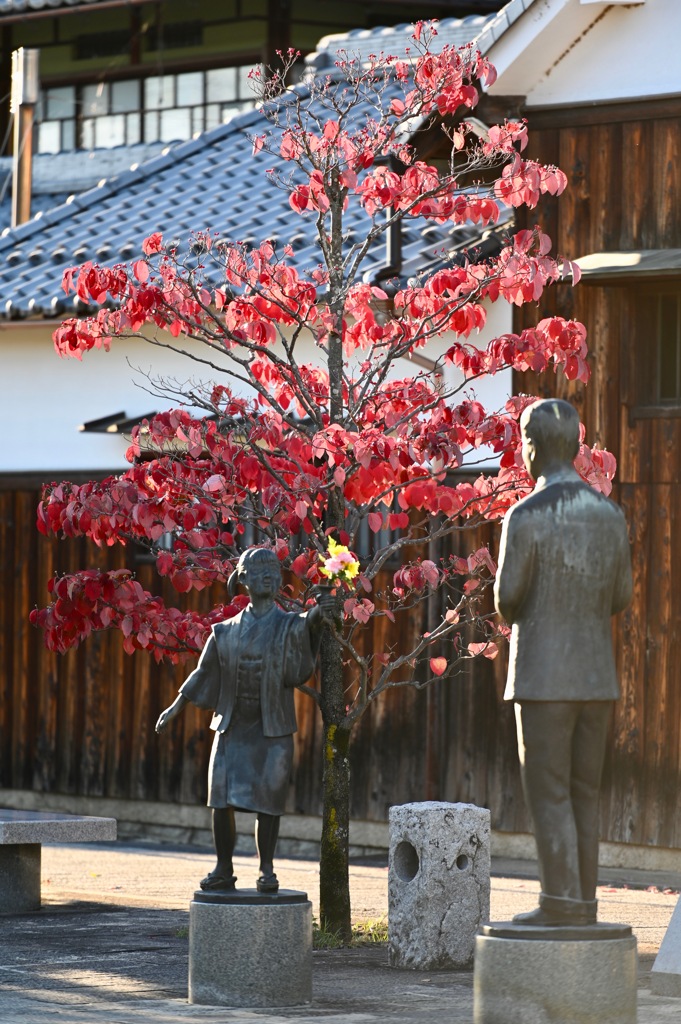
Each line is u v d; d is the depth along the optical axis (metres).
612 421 13.75
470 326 10.10
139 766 16.44
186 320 10.08
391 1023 7.17
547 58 14.09
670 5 13.72
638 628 13.52
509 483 9.85
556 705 6.95
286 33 25.67
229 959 7.70
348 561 7.93
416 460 9.25
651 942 9.77
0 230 23.86
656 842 13.37
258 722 8.01
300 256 15.43
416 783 14.65
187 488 9.99
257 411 10.52
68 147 27.47
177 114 26.47
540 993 6.69
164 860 14.62
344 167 10.58
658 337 13.70
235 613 10.08
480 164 10.98
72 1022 7.08
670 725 13.37
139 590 10.21
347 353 10.81
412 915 8.98
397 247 13.86
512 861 14.01
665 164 13.74
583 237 14.05
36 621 10.36
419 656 14.55
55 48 27.50
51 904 11.57
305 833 15.34
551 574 6.99
